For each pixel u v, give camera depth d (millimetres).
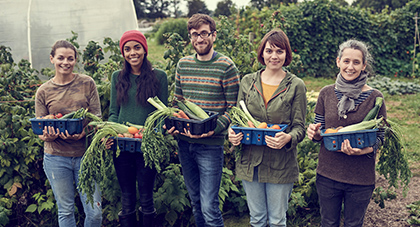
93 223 2971
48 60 7191
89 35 7371
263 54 2588
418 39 12969
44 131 2703
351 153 2287
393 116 7594
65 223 2902
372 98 2363
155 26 32375
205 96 2898
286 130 2580
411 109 8117
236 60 4402
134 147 2816
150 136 2658
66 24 7281
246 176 2625
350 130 2291
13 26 7051
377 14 14086
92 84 3014
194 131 2682
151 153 2643
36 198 3533
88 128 2941
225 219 3703
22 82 4418
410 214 3623
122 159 2953
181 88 3074
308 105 4273
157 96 3053
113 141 2863
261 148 2568
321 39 12617
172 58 4180
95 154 2693
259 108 2600
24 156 3557
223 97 2922
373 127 2275
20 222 3609
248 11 12141
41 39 7145
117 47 4875
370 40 13133
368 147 2283
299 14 12477
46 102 2896
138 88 2943
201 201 2951
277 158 2547
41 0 7223
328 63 12812
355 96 2367
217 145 2918
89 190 2666
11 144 3471
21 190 3641
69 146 2850
